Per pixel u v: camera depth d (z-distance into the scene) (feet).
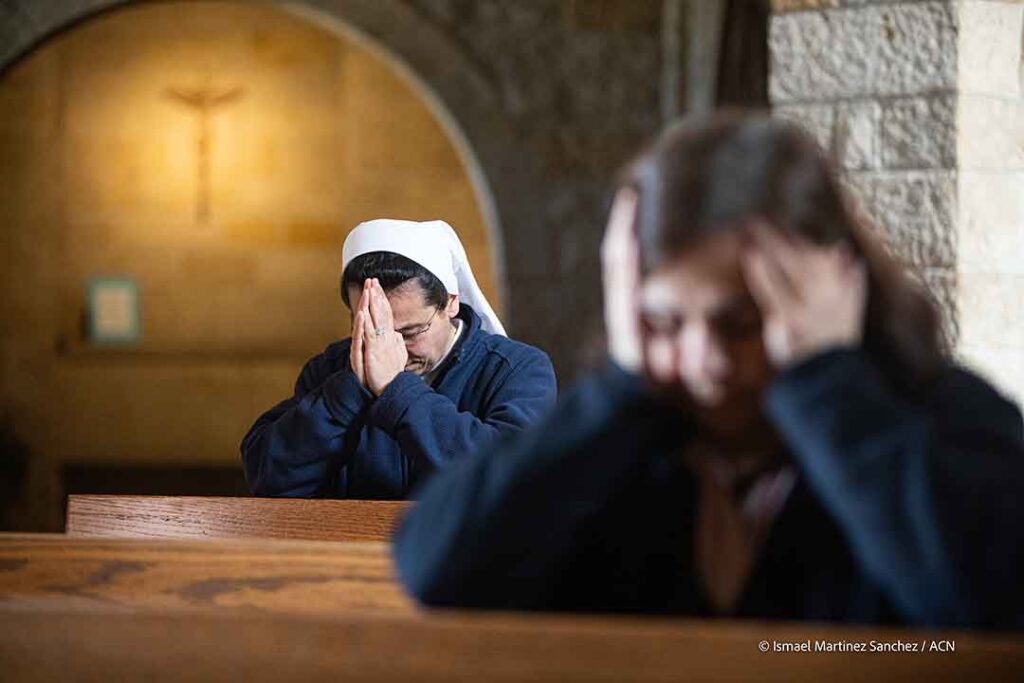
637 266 4.04
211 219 37.50
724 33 22.68
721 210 3.83
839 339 3.93
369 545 6.08
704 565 4.42
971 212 13.57
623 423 4.15
